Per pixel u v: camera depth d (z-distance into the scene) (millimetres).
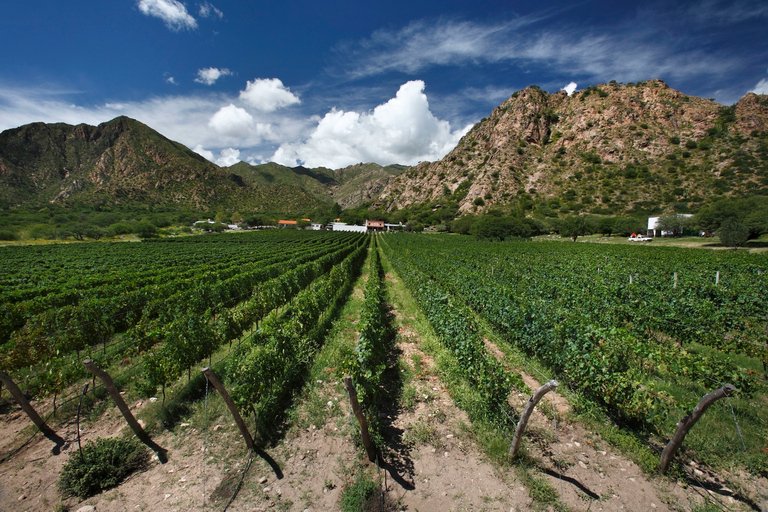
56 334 9070
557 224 79812
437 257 26672
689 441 5230
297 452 5359
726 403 6109
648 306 10977
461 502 4340
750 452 5031
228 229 135875
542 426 5828
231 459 5223
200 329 8344
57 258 35625
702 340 8828
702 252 33844
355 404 4645
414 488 4574
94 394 7102
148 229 87438
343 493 4500
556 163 122688
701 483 4551
